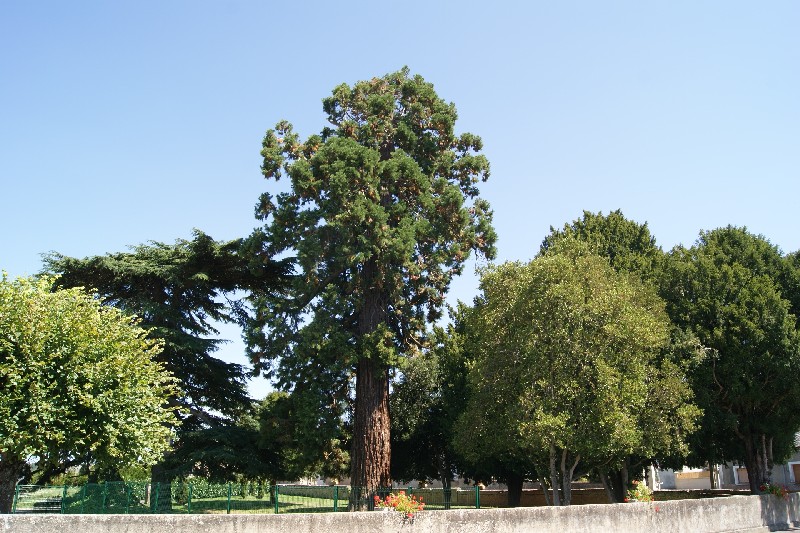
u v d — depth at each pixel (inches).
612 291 825.5
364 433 949.8
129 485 777.6
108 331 748.0
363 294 1014.4
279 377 992.2
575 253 914.7
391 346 968.3
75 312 725.9
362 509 844.6
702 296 1021.2
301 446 970.7
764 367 951.0
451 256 1040.8
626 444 794.8
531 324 825.5
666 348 948.6
